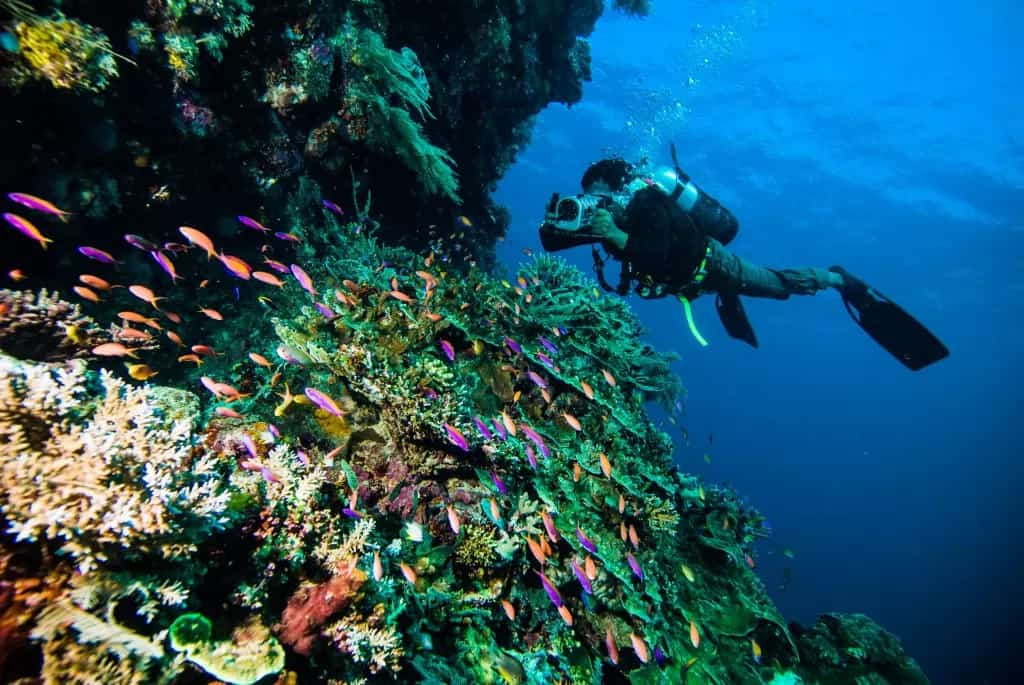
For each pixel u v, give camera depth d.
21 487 1.68
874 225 46.00
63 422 1.94
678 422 6.77
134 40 4.05
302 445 3.24
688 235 5.21
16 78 3.38
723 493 6.39
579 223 4.96
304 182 5.57
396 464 3.24
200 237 3.01
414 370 3.37
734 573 5.40
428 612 2.75
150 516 1.73
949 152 38.66
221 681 1.75
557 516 3.52
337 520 2.53
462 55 6.82
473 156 7.98
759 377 89.69
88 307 4.36
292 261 5.68
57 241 4.16
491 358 4.34
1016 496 71.00
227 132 4.77
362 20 5.60
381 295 4.04
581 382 4.27
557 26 8.41
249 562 2.12
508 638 3.21
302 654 2.04
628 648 3.75
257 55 4.79
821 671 5.29
